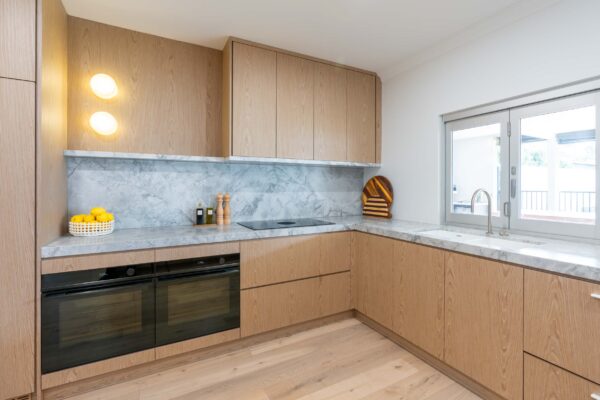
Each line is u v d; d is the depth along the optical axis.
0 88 1.47
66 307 1.63
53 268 1.59
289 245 2.33
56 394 1.67
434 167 2.59
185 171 2.52
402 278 2.15
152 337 1.86
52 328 1.60
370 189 3.28
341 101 2.88
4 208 1.49
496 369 1.57
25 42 1.52
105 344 1.74
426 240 1.95
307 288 2.41
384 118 3.12
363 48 2.55
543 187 1.95
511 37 2.04
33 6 1.54
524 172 2.05
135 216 2.34
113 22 2.16
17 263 1.52
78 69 2.09
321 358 2.07
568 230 1.81
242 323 2.15
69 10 2.00
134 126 2.28
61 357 1.63
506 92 2.07
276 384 1.80
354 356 2.09
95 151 2.09
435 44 2.48
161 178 2.43
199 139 2.52
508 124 2.12
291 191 3.01
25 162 1.53
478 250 1.64
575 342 1.26
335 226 2.52
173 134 2.42
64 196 2.01
